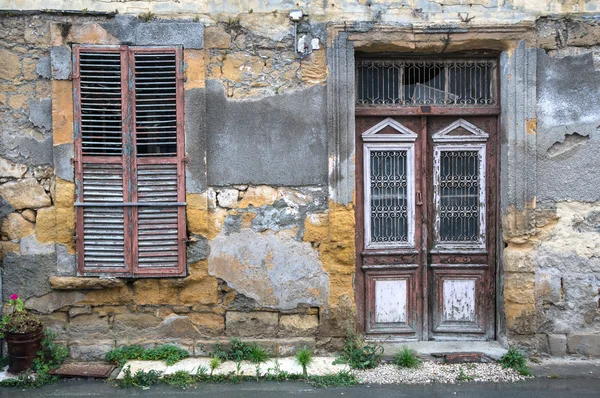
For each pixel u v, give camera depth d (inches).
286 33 195.6
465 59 206.7
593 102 198.2
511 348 199.8
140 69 193.9
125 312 199.3
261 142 197.0
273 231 198.1
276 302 198.7
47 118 193.0
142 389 176.6
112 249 195.0
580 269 199.8
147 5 193.3
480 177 209.9
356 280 210.4
